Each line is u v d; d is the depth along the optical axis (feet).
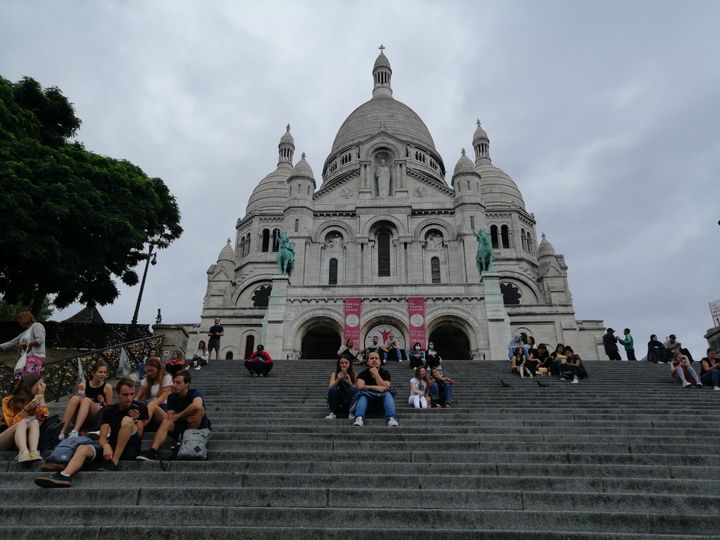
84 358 65.36
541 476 29.94
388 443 35.32
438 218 145.38
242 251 188.85
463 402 50.83
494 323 114.32
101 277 108.06
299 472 30.89
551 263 168.96
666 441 36.91
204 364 75.77
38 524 24.73
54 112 107.65
